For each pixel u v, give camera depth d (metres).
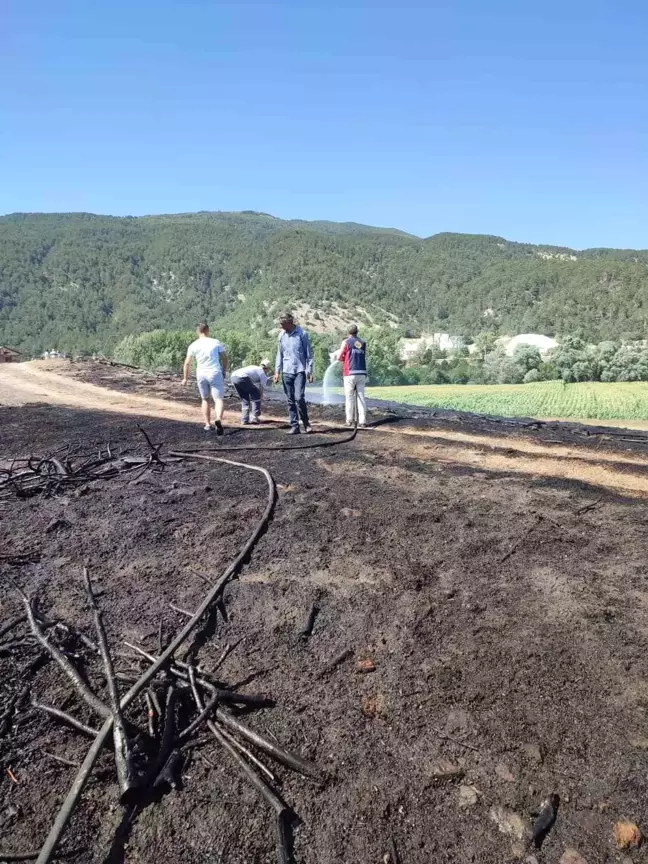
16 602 3.79
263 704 2.86
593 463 7.06
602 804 2.27
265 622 3.55
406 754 2.54
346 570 4.16
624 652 3.17
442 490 5.89
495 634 3.37
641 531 4.76
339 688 2.97
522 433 9.11
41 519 5.19
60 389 15.37
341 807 2.30
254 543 4.61
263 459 7.20
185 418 10.62
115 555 4.47
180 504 5.52
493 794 2.34
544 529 4.83
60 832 2.11
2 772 2.46
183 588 3.97
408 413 12.42
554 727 2.66
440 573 4.11
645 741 2.56
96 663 3.18
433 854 2.11
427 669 3.09
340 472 6.57
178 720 2.78
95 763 2.47
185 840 2.16
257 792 2.37
